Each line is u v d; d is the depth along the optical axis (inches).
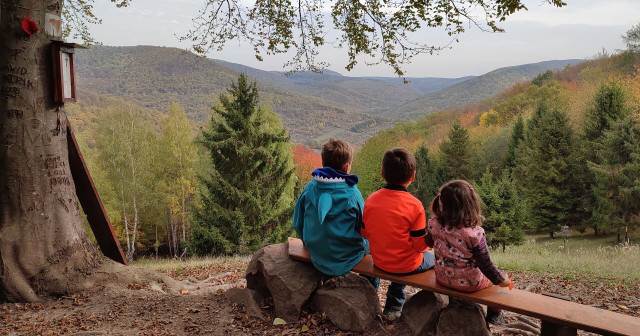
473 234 108.1
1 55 171.2
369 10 254.7
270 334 130.3
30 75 173.8
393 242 123.6
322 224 131.3
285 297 139.1
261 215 706.8
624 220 981.2
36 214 176.1
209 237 692.1
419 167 1694.1
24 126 173.3
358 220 132.7
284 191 780.0
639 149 972.6
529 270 362.3
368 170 1744.6
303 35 272.1
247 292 153.5
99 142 1127.6
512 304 106.3
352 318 128.4
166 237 1573.6
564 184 1187.9
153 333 135.7
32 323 148.7
